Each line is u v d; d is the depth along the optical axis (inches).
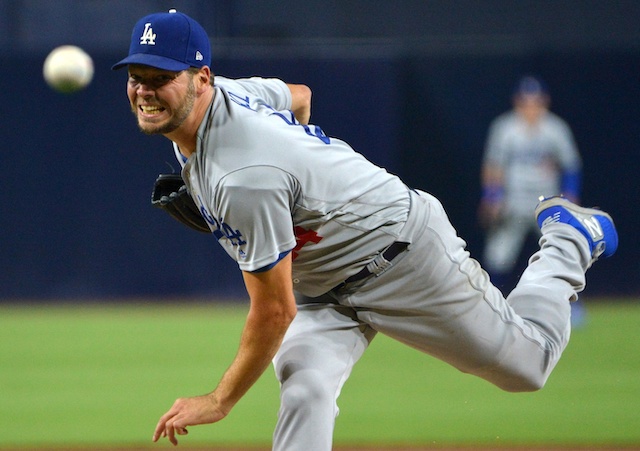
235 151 483.8
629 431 806.5
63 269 1616.6
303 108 652.7
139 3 1784.0
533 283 627.5
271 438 798.5
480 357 580.1
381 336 1355.8
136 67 464.4
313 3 1795.0
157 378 1047.6
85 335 1339.8
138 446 770.8
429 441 777.6
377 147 1605.6
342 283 559.2
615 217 1614.2
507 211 1455.5
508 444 766.5
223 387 520.4
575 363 1103.0
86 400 943.7
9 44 1782.7
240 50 1566.2
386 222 538.9
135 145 1595.7
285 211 492.7
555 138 1437.0
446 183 1643.7
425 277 551.2
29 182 1599.4
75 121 1588.3
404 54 1619.1
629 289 1627.7
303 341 555.2
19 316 1519.4
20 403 931.3
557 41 1785.2
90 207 1608.0
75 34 1791.3
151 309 1581.0
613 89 1601.9
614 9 1772.9
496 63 1624.0
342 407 911.7
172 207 563.8
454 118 1631.4
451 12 1797.5
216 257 1625.2
